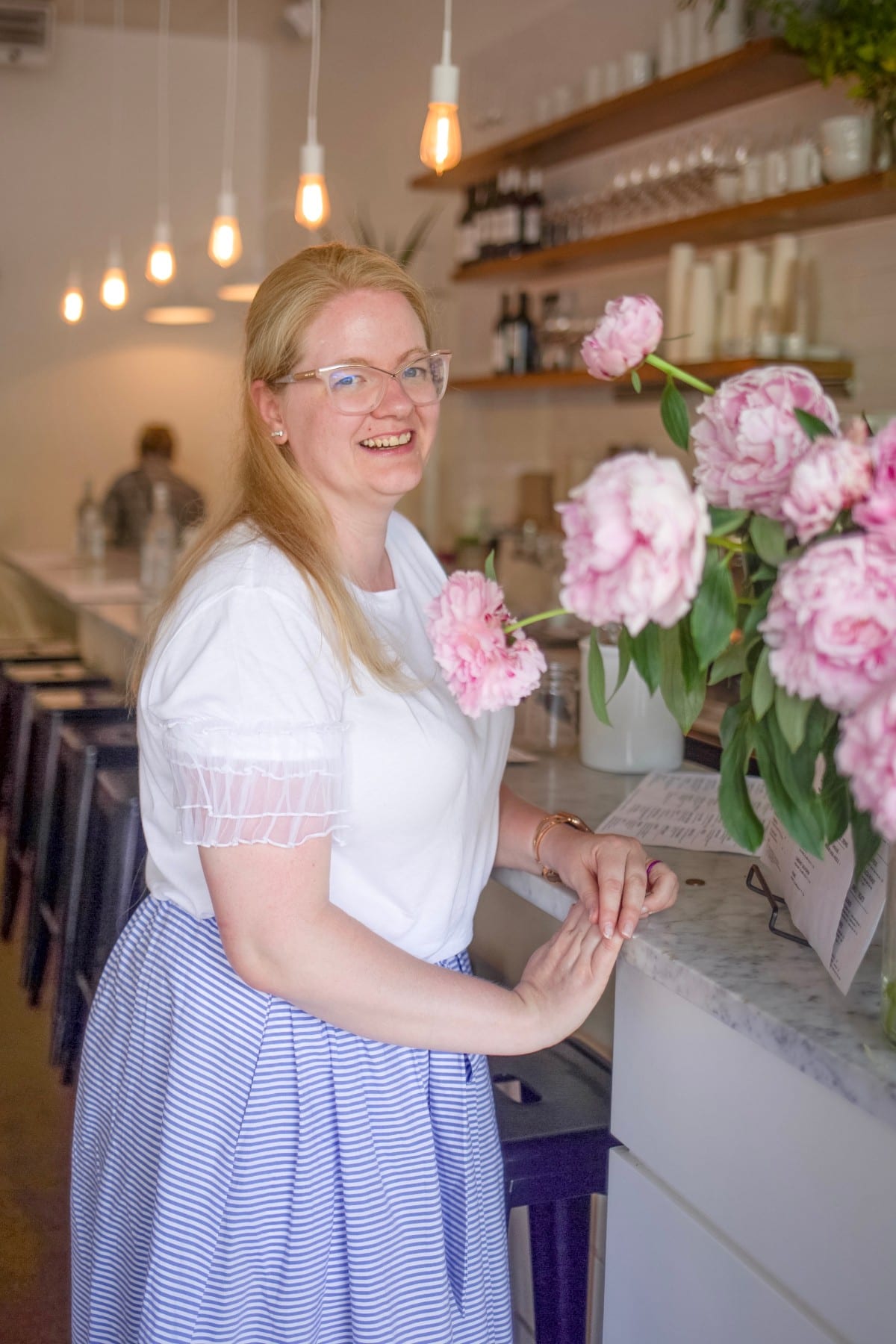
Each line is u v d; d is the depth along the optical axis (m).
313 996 1.20
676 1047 1.31
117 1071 1.46
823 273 3.93
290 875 1.17
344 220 7.38
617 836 1.39
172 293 8.32
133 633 4.18
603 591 0.83
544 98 4.99
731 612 0.91
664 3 4.57
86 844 3.07
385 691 1.27
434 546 6.41
